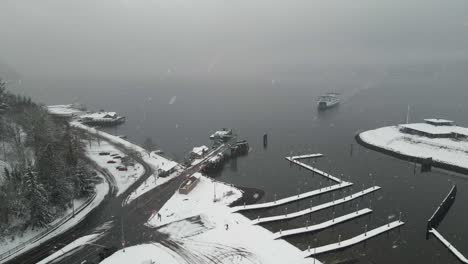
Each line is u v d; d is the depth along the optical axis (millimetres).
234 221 104438
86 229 98062
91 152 169500
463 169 154625
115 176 138750
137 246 89438
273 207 118125
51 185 106438
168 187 127688
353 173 154125
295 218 110312
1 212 94562
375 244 96688
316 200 125000
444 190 135750
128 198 118125
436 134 192625
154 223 101438
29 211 98062
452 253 92875
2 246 88938
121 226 99688
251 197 125688
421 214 115125
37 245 90250
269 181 144500
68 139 137125
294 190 134500
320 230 103312
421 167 163250
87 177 121562
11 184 101750
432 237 101062
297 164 165500
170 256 85312
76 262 82938
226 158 176625
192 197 119688
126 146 181250
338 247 93188
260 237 96250
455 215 116750
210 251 88062
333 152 186125
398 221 107812
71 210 108375
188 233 96562
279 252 89438
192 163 155375
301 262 85812
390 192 133000
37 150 124062
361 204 121938
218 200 118812
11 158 121875
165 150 190875
